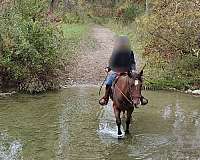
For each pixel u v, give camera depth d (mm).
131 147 9906
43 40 16203
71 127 11531
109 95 11336
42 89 16078
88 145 10023
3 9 16812
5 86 15953
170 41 17609
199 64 17859
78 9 48688
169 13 17828
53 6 39938
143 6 43250
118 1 57188
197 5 17078
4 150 9570
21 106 13781
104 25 52281
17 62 15891
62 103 14367
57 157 9156
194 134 10984
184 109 13734
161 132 11156
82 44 28938
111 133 11055
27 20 16703
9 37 15781
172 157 9211
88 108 13750
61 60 17953
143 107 13961
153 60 18297
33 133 10914
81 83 18094
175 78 17500
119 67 11156
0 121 11953
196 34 17094
